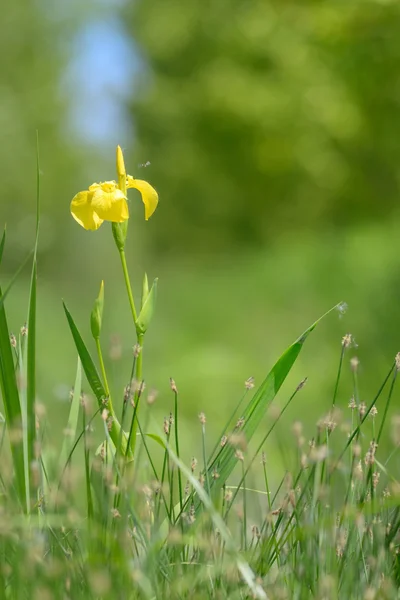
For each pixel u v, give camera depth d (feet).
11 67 77.56
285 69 67.10
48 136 76.74
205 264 70.13
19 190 72.23
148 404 6.67
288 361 7.08
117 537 5.59
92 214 7.46
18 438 5.92
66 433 6.67
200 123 75.51
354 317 26.32
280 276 41.60
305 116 65.05
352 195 65.26
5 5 77.41
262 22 69.10
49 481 6.49
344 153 63.67
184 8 79.25
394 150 55.98
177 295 46.68
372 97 44.52
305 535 5.96
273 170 70.23
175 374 25.12
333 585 5.58
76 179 78.02
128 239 78.79
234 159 75.25
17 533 5.51
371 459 6.29
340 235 46.65
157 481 6.54
